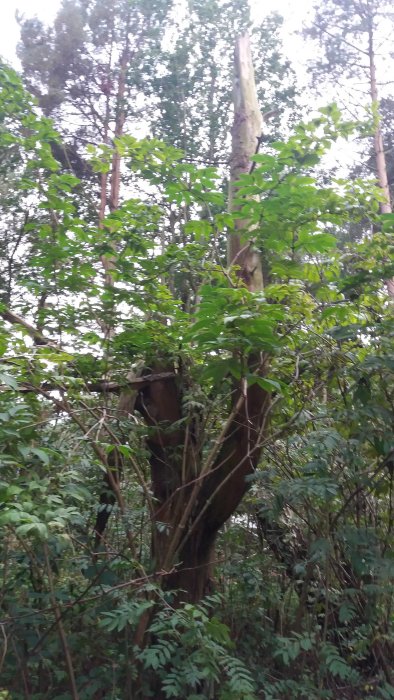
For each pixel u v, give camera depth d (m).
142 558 5.15
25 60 13.30
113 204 10.50
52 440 4.09
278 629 5.05
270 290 4.68
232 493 5.05
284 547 5.46
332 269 5.21
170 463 5.27
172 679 3.74
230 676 3.79
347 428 4.71
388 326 4.66
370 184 5.02
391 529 4.82
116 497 4.69
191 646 3.81
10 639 3.99
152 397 5.41
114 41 13.91
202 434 5.24
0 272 7.90
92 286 5.32
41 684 4.27
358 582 4.81
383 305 4.93
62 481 3.69
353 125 4.93
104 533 4.87
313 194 4.66
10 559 4.23
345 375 4.74
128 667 4.18
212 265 5.30
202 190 5.23
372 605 4.67
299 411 4.86
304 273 5.13
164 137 12.93
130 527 4.68
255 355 4.88
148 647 4.14
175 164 5.25
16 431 3.51
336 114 4.89
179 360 5.41
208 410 5.16
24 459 3.55
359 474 4.64
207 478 5.15
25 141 5.67
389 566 4.32
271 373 5.01
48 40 13.62
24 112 5.84
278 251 5.04
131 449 4.54
